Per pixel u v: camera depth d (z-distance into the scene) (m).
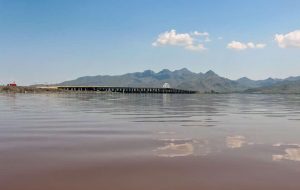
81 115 45.50
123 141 23.64
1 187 13.04
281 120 39.34
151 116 44.59
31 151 19.73
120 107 65.88
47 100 95.69
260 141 23.73
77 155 18.70
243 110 58.59
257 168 15.81
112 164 16.62
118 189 12.88
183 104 82.25
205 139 24.72
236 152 19.66
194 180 13.95
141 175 14.67
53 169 15.58
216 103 89.88
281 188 12.98
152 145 22.05
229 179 14.07
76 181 13.80
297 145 22.00
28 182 13.62
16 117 41.84
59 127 31.61
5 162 16.94
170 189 12.88
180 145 22.08
